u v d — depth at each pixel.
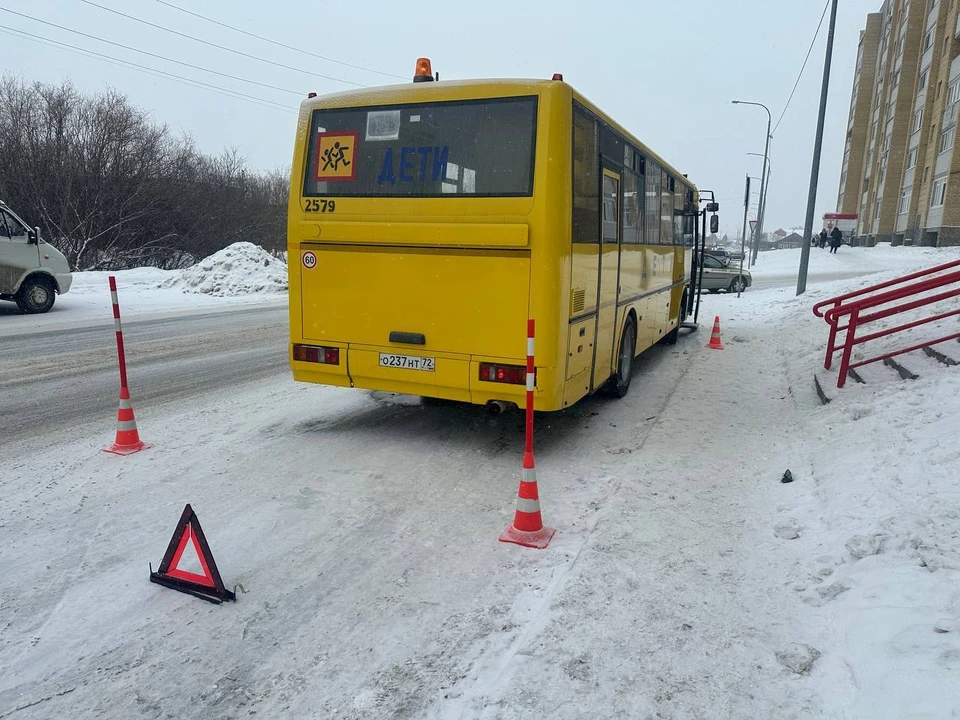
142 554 4.05
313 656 3.12
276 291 22.28
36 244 15.10
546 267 5.29
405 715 2.71
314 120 6.07
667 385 9.03
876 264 38.16
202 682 2.94
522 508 4.30
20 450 5.85
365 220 5.86
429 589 3.70
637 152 7.92
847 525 4.04
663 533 4.27
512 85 5.36
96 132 30.92
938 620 2.86
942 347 7.18
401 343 5.87
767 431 6.64
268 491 5.05
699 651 3.03
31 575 3.78
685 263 12.78
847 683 2.71
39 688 2.89
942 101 40.62
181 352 10.96
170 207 32.94
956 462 4.33
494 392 5.60
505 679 2.85
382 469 5.59
